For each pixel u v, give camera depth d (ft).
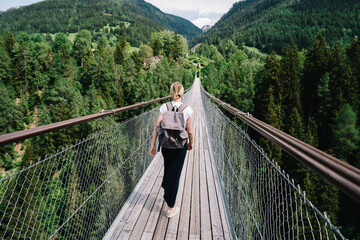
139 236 7.04
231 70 151.84
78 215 5.48
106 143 7.16
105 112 7.69
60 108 129.18
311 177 32.71
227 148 9.74
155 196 9.49
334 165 2.35
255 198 4.98
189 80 207.00
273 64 122.42
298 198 2.82
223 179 10.48
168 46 293.43
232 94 142.72
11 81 164.04
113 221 7.62
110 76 180.04
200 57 372.17
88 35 307.37
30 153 43.93
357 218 40.86
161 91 160.25
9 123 137.39
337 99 92.38
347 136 76.28
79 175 5.49
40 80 174.60
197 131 23.18
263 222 4.23
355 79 98.27
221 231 7.31
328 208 35.76
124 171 8.82
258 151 4.93
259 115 121.29
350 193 1.89
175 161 7.47
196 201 9.14
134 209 8.50
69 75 192.34
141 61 245.04
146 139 12.57
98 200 6.64
